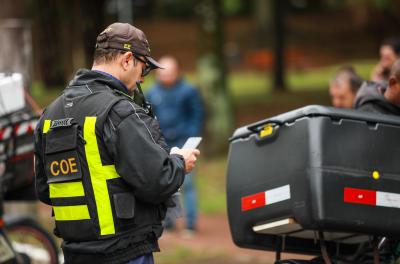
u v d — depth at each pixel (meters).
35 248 12.18
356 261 7.91
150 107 7.26
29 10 35.31
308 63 62.53
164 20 79.38
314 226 6.88
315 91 46.78
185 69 61.69
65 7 26.52
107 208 6.77
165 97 17.61
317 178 6.85
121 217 6.75
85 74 7.07
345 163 6.93
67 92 7.06
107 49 7.05
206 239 17.28
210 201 22.05
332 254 8.21
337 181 6.89
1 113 10.09
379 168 7.03
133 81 7.14
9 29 14.48
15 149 10.27
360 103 8.52
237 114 39.38
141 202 6.90
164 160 6.72
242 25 75.88
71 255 6.98
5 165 10.24
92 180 6.77
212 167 27.14
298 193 6.98
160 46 70.75
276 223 7.22
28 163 10.48
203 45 30.00
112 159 6.79
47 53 38.12
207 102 29.56
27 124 10.32
